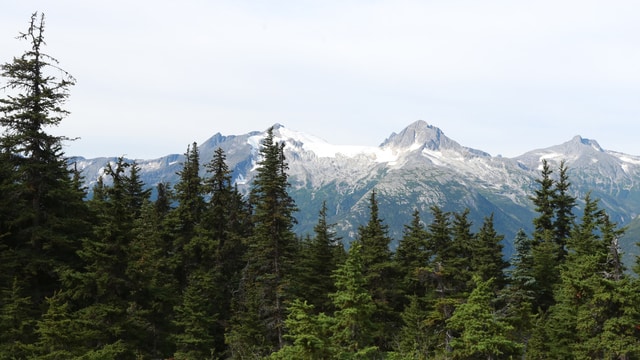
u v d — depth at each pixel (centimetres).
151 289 2783
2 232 2762
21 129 2669
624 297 2428
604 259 3059
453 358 2352
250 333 3425
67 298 2569
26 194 2820
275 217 3522
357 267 2472
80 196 3028
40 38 2686
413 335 3372
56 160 2877
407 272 4603
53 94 2694
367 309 2442
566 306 2922
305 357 2005
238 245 4669
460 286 4231
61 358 1888
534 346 3028
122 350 2189
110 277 2489
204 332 3409
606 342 2428
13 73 2609
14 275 2591
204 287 3941
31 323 2359
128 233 2586
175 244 4481
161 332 3209
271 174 3606
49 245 2681
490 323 2220
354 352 2355
